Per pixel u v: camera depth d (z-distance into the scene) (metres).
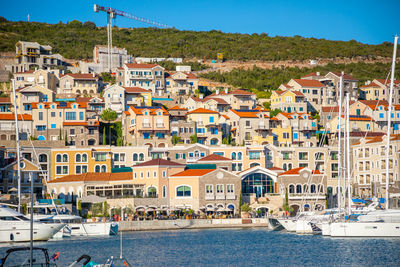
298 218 123.56
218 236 116.69
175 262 87.44
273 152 174.88
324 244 102.75
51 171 159.25
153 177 144.25
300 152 174.62
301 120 197.88
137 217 133.25
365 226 109.94
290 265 84.88
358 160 171.50
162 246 102.44
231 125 198.12
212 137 189.62
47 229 107.50
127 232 125.69
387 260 87.19
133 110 184.00
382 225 109.25
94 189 145.88
